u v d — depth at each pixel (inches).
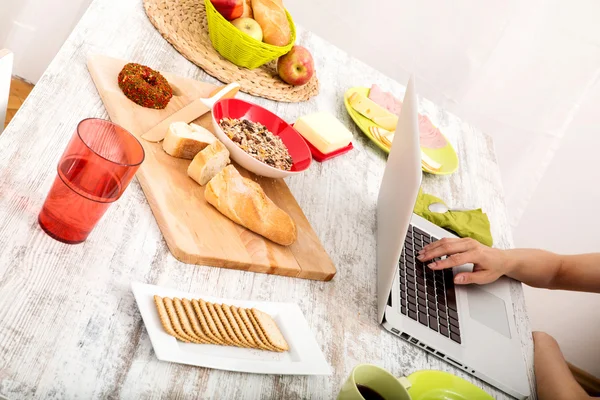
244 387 37.7
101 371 34.1
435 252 54.7
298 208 52.0
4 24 98.3
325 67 74.9
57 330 34.6
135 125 49.1
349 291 48.8
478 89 113.6
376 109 68.5
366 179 61.6
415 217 60.0
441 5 108.0
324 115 62.3
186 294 40.0
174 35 61.7
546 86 110.7
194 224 44.4
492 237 64.2
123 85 50.9
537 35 107.1
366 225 56.1
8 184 40.2
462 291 54.6
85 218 38.2
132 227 42.6
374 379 38.2
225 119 52.8
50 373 32.6
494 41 109.0
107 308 37.1
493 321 53.0
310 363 40.6
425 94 116.3
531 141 115.0
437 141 72.7
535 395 50.4
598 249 115.9
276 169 50.6
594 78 107.9
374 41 112.8
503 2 105.8
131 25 60.1
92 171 36.9
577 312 115.1
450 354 47.4
